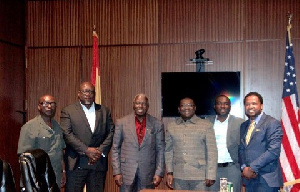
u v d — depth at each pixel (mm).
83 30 5559
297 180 4117
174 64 5379
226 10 5281
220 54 5285
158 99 5402
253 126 3707
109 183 5500
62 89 5582
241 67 5238
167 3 5402
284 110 4410
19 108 5395
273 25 5176
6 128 5023
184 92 5281
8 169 2412
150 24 5426
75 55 5566
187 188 3807
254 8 5223
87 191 4191
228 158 3973
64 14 5582
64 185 4215
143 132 4004
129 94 5457
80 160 4078
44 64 5594
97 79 5176
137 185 3963
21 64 5484
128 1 5465
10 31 5188
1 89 4910
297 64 5098
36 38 5605
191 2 5355
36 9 5605
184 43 5359
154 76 5414
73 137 4020
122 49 5477
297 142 4246
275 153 3488
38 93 5605
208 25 5316
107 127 4289
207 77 5238
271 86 5172
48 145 3746
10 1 5199
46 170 2645
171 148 3939
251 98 3666
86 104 4176
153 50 5418
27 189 2441
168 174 3887
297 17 5117
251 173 3496
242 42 5238
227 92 5191
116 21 5488
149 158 3971
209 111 5215
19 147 3682
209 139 3811
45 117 3820
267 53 5184
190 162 3791
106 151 4184
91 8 5543
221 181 3094
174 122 3988
